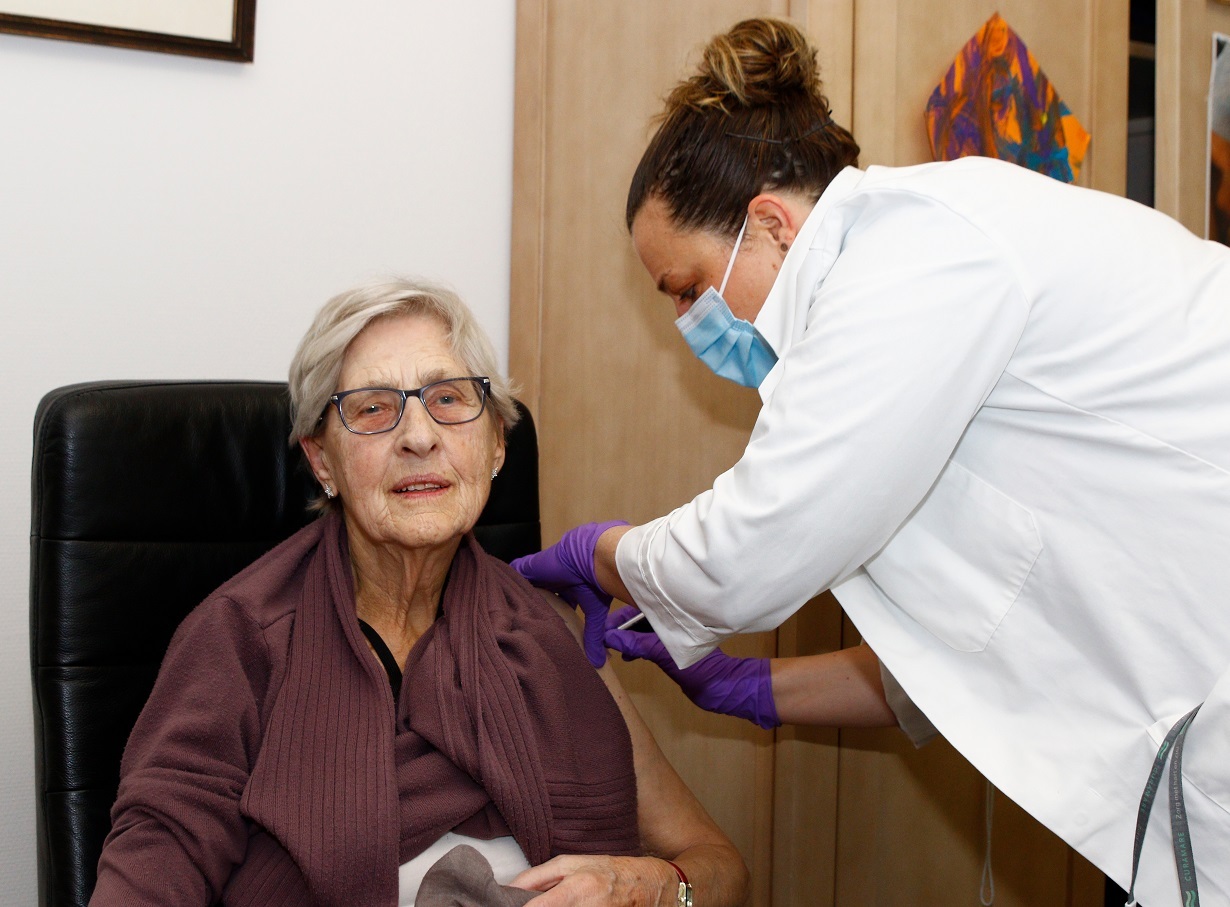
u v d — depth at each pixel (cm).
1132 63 168
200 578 111
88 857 100
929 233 87
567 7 176
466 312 112
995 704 96
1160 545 85
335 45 172
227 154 166
